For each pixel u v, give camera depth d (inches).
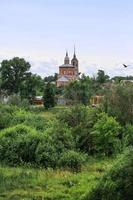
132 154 995.9
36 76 6432.1
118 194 946.1
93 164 1579.7
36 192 1140.5
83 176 1323.8
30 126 1889.8
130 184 945.5
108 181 970.1
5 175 1289.4
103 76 6889.8
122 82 2292.1
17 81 6461.6
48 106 4894.2
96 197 975.6
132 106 2014.0
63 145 1616.6
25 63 6471.5
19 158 1542.8
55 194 1116.5
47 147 1544.0
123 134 1822.1
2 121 2043.6
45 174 1355.8
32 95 6284.5
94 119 1883.6
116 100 2043.6
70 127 1877.5
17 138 1604.3
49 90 5064.0
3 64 6505.9
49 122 1959.9
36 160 1523.1
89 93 4943.4
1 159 1565.0
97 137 1790.1
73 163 1483.8
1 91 6397.6
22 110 2299.5
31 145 1556.3
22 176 1294.3
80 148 1802.4
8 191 1149.1
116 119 1979.6
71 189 1166.3
